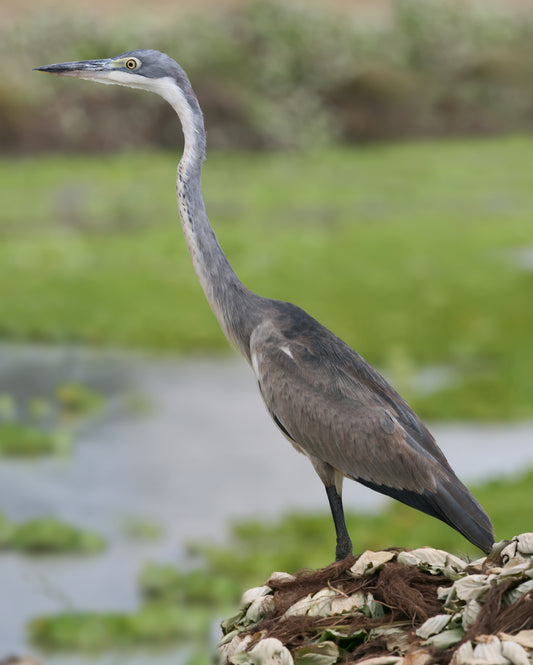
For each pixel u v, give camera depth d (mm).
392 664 4078
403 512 10461
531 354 16438
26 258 24047
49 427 13297
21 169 36594
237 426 13344
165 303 20281
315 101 43875
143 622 7953
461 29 49781
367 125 44469
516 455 11852
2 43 41906
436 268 23141
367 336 17688
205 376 15922
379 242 26172
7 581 8883
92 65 6188
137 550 9547
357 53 47156
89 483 11195
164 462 11883
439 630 4234
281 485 11211
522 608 4160
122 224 28875
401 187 34969
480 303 19969
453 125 46375
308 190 34250
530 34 51250
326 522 10086
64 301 20344
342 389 5617
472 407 13773
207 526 10039
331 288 21266
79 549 9539
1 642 7770
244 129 41469
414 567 4738
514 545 4770
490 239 26500
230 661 4340
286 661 4176
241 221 29062
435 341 17391
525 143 44406
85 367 16391
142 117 40812
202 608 8383
